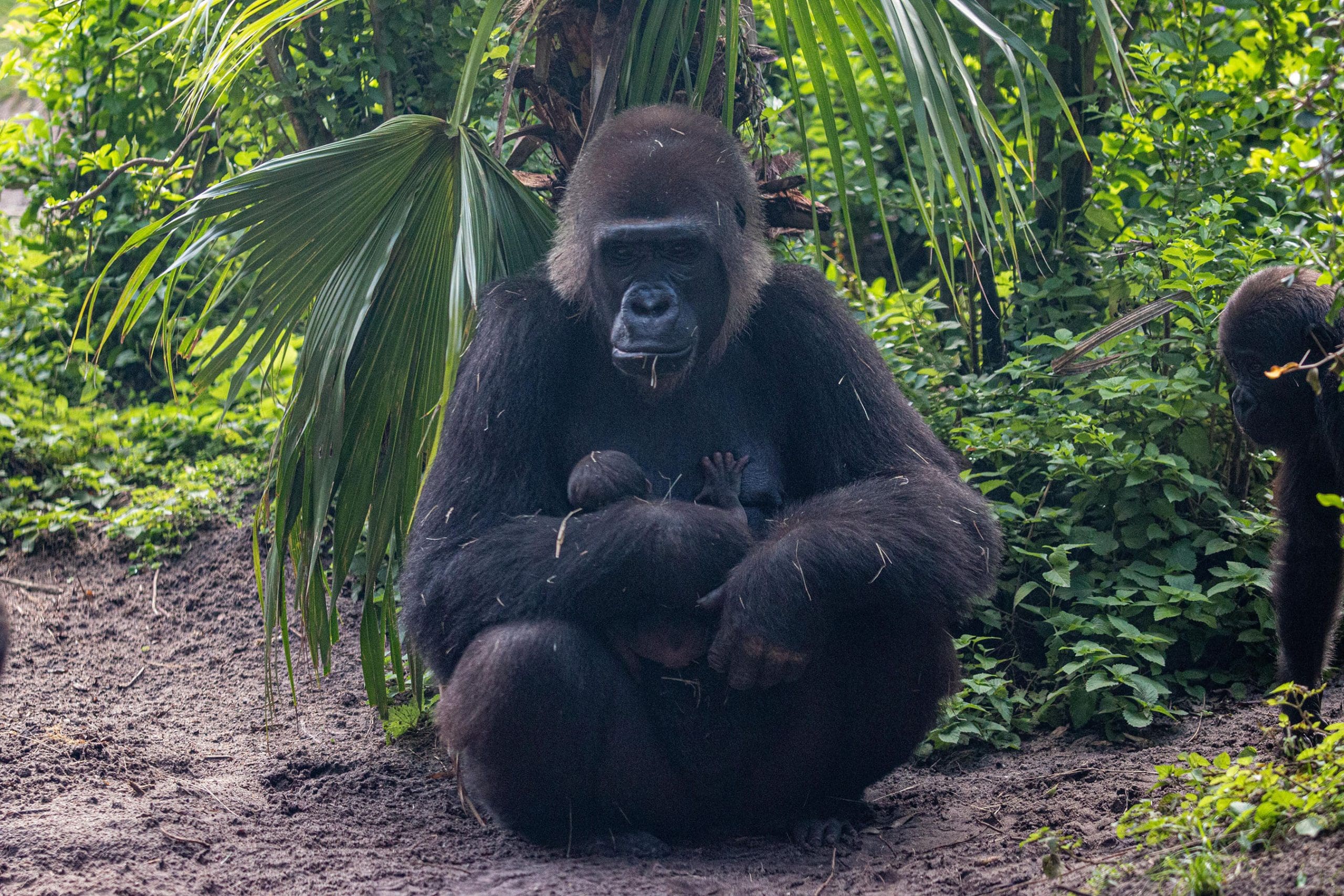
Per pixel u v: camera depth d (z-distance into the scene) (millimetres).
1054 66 14109
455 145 9680
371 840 8305
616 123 8367
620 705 7625
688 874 7434
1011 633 11078
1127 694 10141
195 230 9477
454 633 7680
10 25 19297
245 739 10703
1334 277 7312
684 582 7355
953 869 7355
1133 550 11250
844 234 17078
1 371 16828
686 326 7645
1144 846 6891
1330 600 9047
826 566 7211
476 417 7965
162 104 17484
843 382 8281
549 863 7680
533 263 9914
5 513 14812
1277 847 6188
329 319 9055
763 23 18625
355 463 9367
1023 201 14305
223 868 7645
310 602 9523
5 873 7262
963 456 11898
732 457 8180
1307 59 8078
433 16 13609
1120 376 11906
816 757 8031
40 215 18188
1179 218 13008
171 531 14375
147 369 17641
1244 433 9477
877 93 18062
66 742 10148
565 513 8227
